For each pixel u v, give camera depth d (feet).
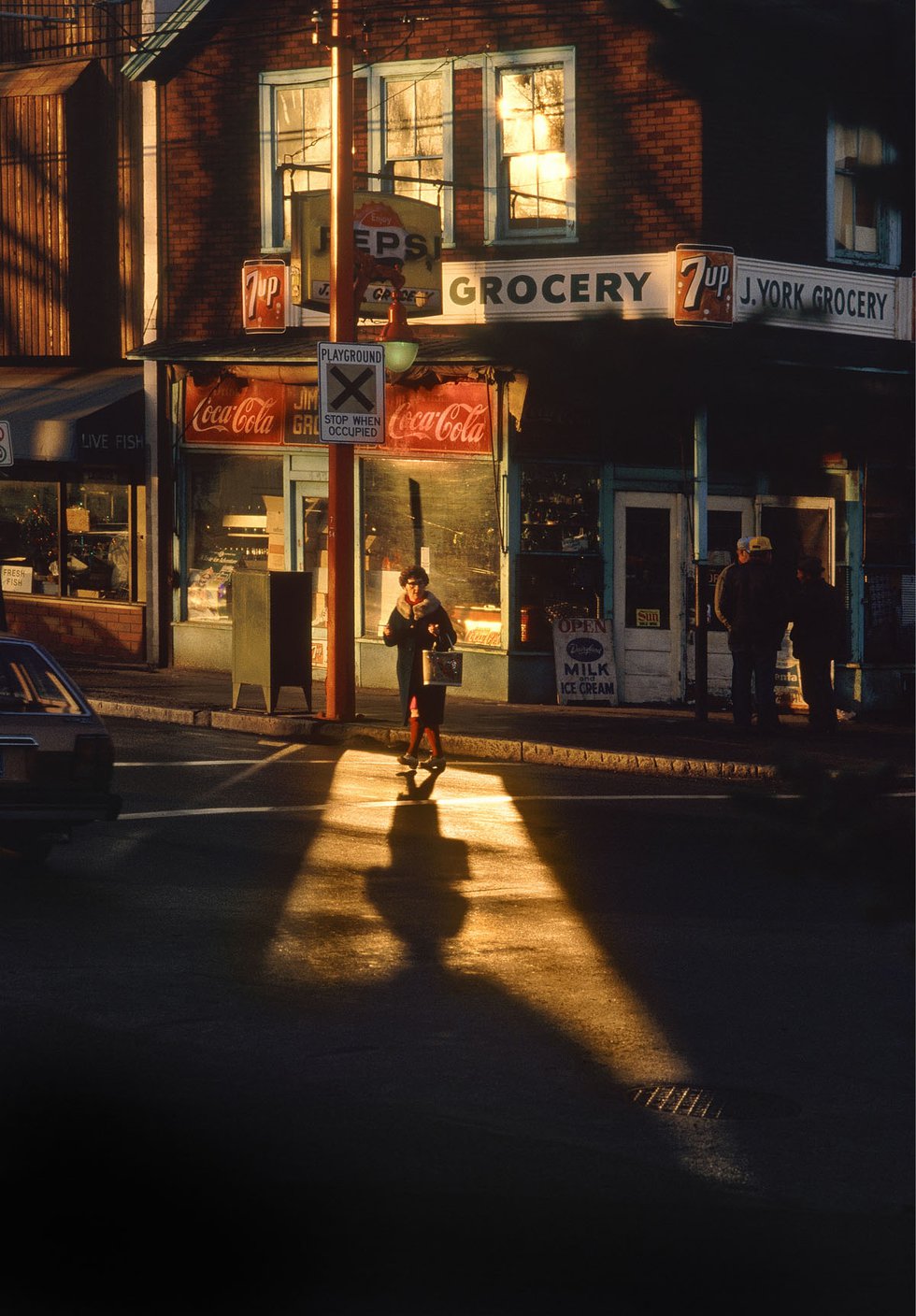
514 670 67.15
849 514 70.23
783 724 63.72
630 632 68.13
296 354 69.87
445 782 49.67
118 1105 21.02
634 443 67.46
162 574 76.64
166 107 75.56
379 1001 26.27
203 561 75.97
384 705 65.26
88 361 81.56
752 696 69.00
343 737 57.98
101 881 34.37
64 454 73.51
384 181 69.82
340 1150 19.60
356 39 69.97
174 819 41.45
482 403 66.33
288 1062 23.04
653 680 68.13
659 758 52.37
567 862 38.01
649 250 65.16
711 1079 22.76
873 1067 23.34
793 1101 21.84
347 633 59.67
